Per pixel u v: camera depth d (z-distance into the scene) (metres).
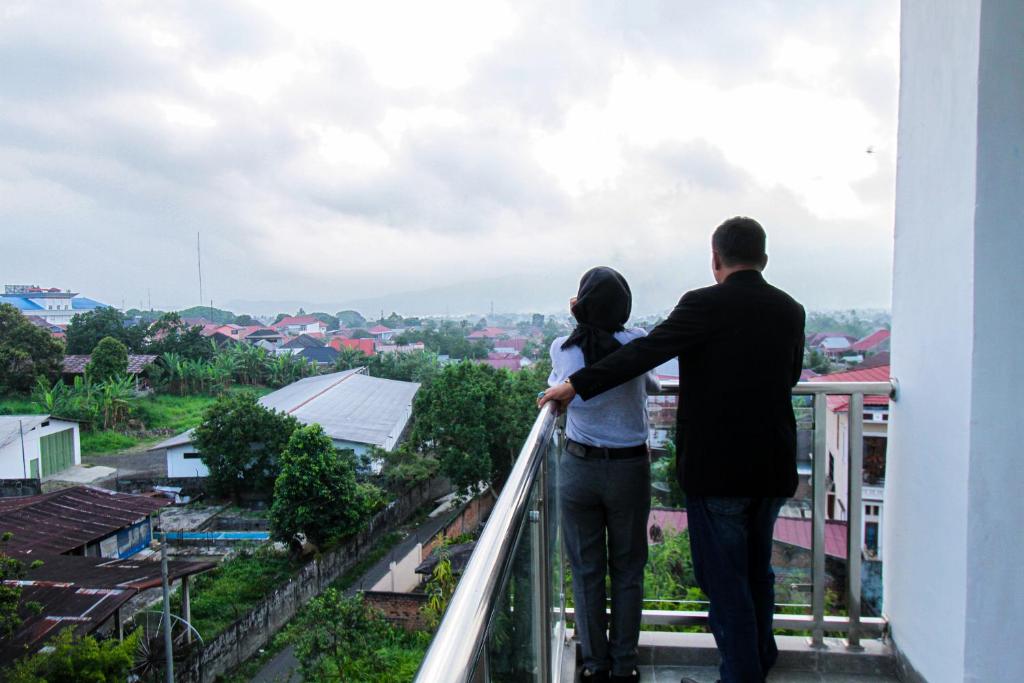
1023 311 1.59
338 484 19.39
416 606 15.14
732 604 1.73
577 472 1.90
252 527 23.16
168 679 11.73
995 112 1.59
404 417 35.53
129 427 39.03
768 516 1.80
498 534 0.86
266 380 54.19
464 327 134.62
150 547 19.66
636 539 1.96
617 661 2.00
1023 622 1.61
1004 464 1.62
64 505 17.75
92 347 52.91
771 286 1.72
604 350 1.82
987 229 1.61
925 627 1.88
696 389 1.70
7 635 10.25
